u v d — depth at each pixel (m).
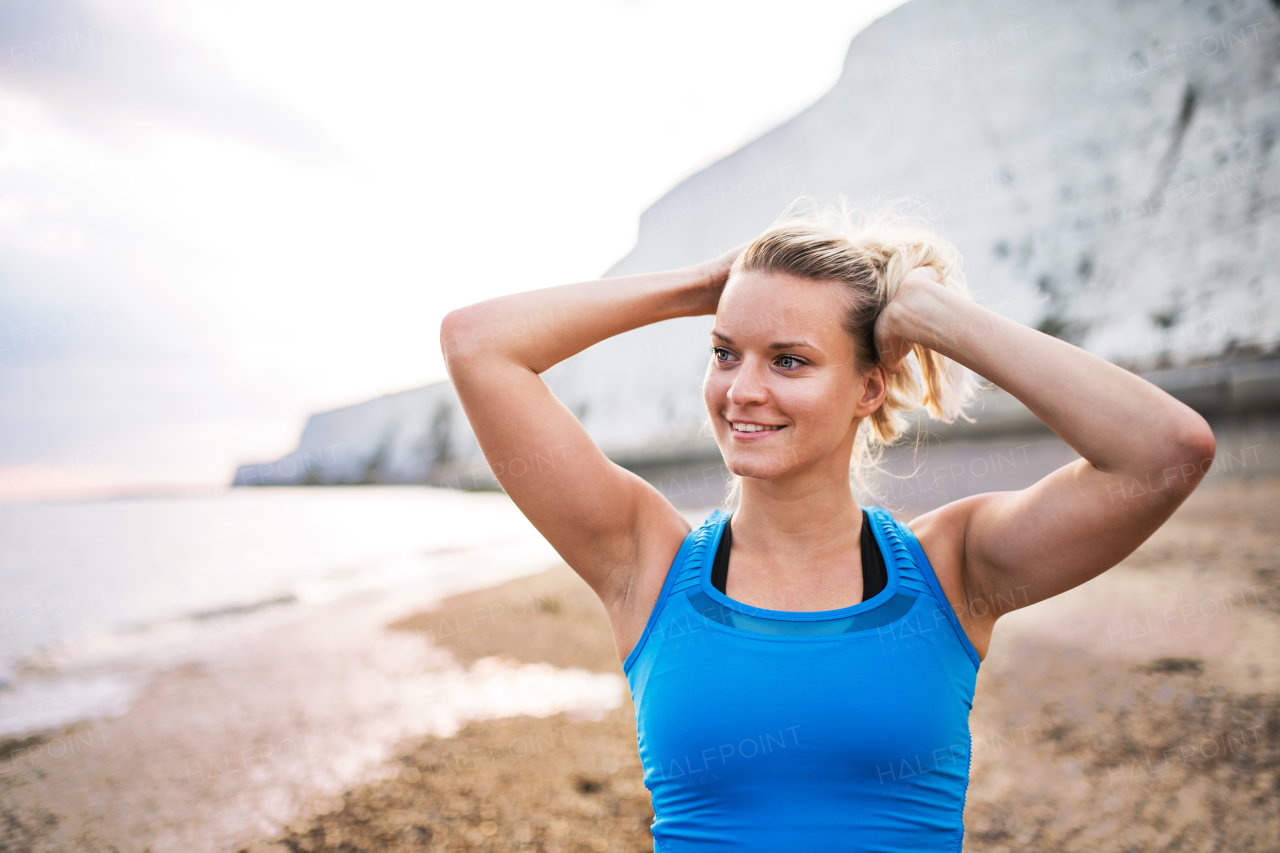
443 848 3.69
